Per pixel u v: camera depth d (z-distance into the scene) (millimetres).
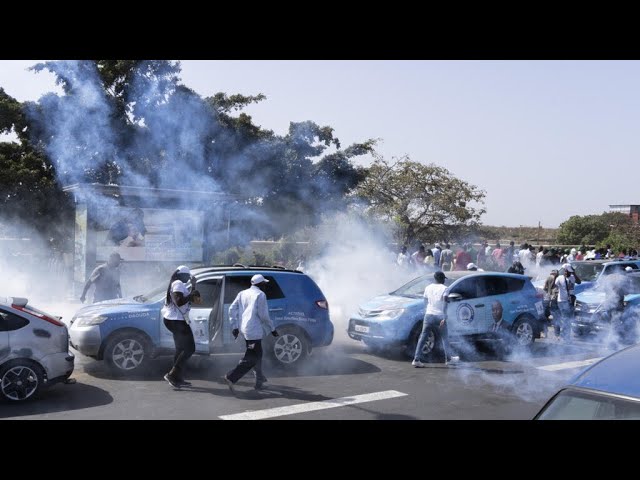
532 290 12234
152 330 9078
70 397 7762
